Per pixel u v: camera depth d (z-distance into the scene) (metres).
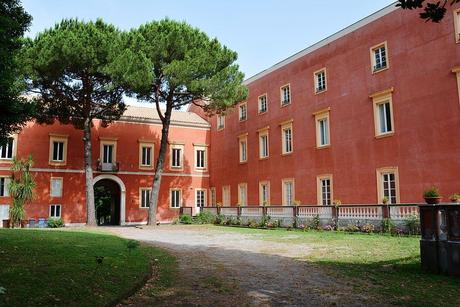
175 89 28.52
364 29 23.02
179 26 27.11
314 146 25.97
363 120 22.61
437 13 5.15
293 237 17.30
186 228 24.91
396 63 20.92
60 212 31.34
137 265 8.66
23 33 12.12
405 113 20.20
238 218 28.16
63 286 6.16
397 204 17.86
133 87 25.48
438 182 18.38
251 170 32.28
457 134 17.78
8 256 8.59
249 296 6.71
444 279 7.85
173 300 6.38
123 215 33.78
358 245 13.66
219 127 37.62
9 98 11.05
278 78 29.94
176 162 37.22
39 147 31.27
